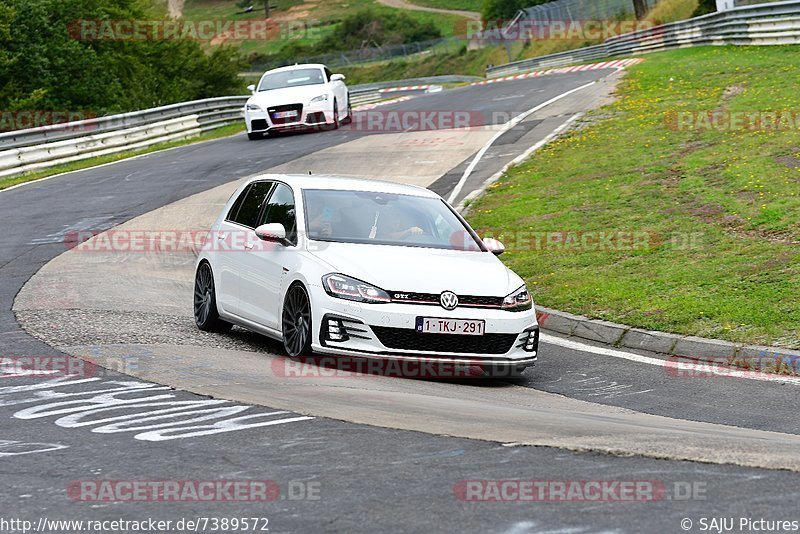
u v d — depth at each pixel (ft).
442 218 111.24
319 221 106.22
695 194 177.17
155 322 120.47
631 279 137.49
